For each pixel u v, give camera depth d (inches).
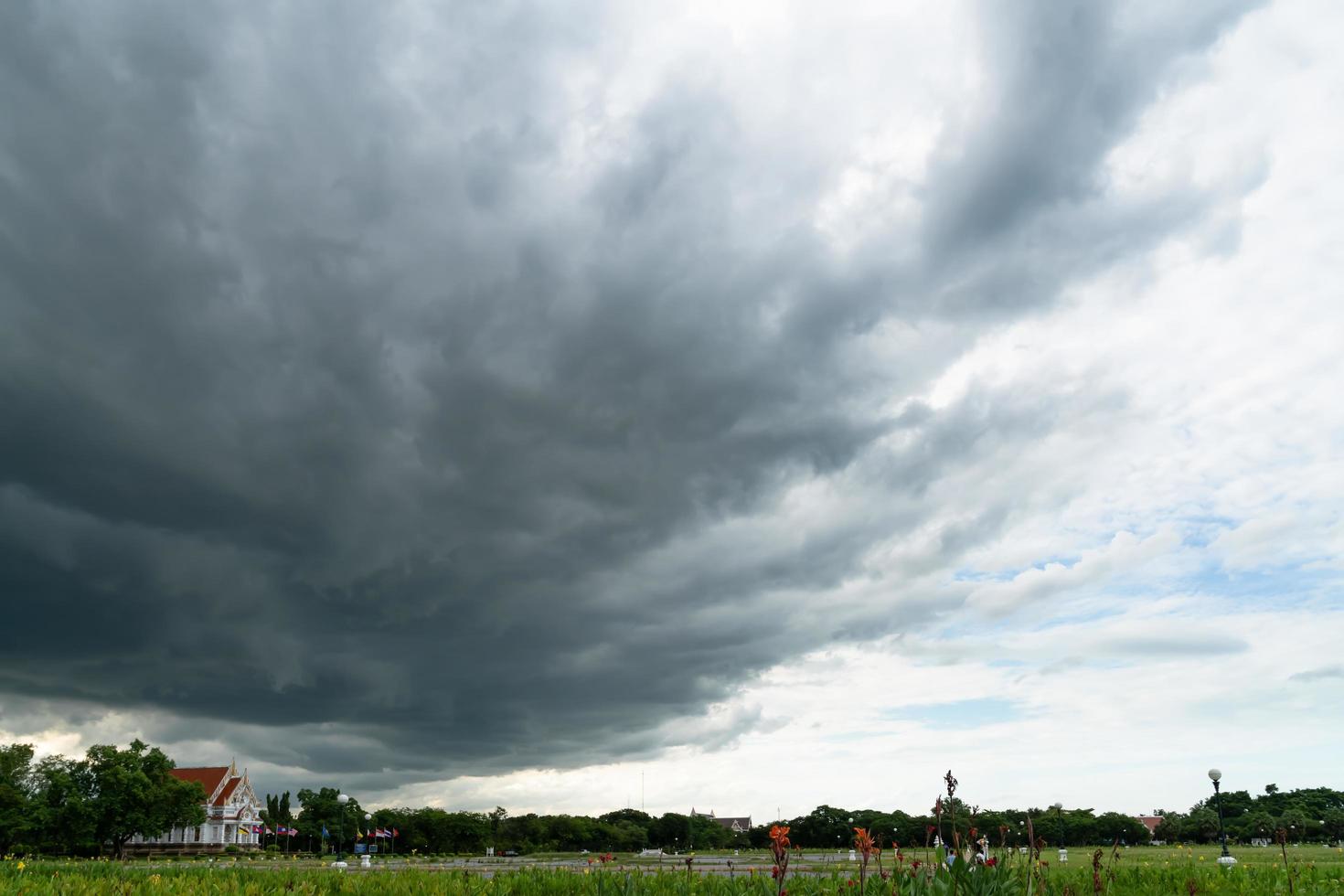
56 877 692.7
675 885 617.6
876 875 415.5
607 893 557.0
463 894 674.2
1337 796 6151.6
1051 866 954.7
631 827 6028.5
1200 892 668.1
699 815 6496.1
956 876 339.6
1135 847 3838.6
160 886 679.7
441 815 5177.2
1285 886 666.2
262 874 807.1
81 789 3961.6
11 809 3846.0
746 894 525.7
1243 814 5743.1
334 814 5462.6
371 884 738.2
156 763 4101.9
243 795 5861.2
